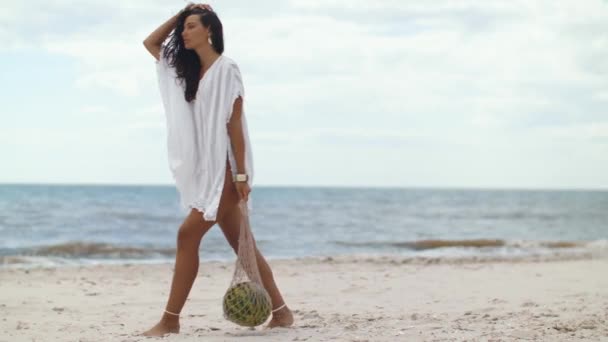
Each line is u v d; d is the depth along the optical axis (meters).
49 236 24.34
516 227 35.50
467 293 7.77
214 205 4.48
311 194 103.56
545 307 6.09
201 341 4.28
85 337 4.78
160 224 30.39
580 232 31.33
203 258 15.52
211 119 4.51
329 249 19.33
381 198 87.25
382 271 10.88
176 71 4.58
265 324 5.26
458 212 52.62
